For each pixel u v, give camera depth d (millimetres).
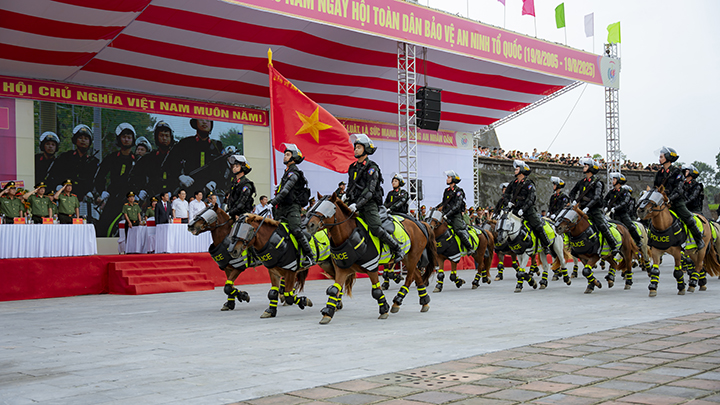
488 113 24172
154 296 12539
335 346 6047
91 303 11234
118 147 17547
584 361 4973
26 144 15891
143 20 14266
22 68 15398
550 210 14492
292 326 7672
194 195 17516
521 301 10297
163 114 18422
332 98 20297
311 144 14758
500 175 31312
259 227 8234
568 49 20672
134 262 13492
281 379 4574
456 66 19625
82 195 16844
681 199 10516
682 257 11484
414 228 8883
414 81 17000
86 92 17000
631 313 8203
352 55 17594
